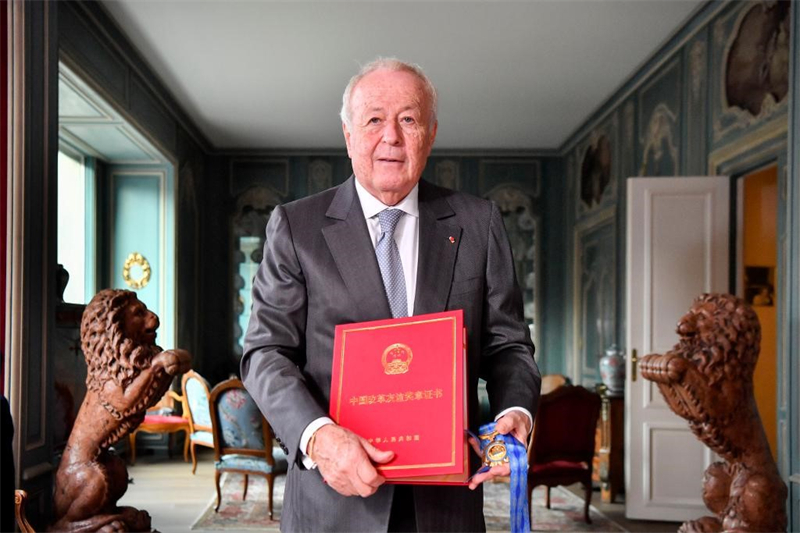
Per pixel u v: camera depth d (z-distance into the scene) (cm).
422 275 138
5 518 116
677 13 498
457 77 633
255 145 878
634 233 468
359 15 506
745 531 286
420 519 131
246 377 136
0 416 117
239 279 885
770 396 638
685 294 464
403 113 135
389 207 143
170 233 720
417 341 124
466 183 895
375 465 115
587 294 784
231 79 640
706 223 463
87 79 477
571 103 711
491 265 146
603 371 544
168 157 703
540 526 456
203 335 870
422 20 513
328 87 660
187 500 529
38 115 332
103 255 716
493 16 507
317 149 894
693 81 509
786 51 379
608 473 526
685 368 292
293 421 120
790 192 329
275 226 146
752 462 295
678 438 461
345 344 128
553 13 500
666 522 467
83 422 307
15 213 310
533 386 133
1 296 306
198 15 507
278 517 480
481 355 147
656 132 579
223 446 496
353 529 132
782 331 381
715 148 472
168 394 705
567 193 870
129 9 496
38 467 321
